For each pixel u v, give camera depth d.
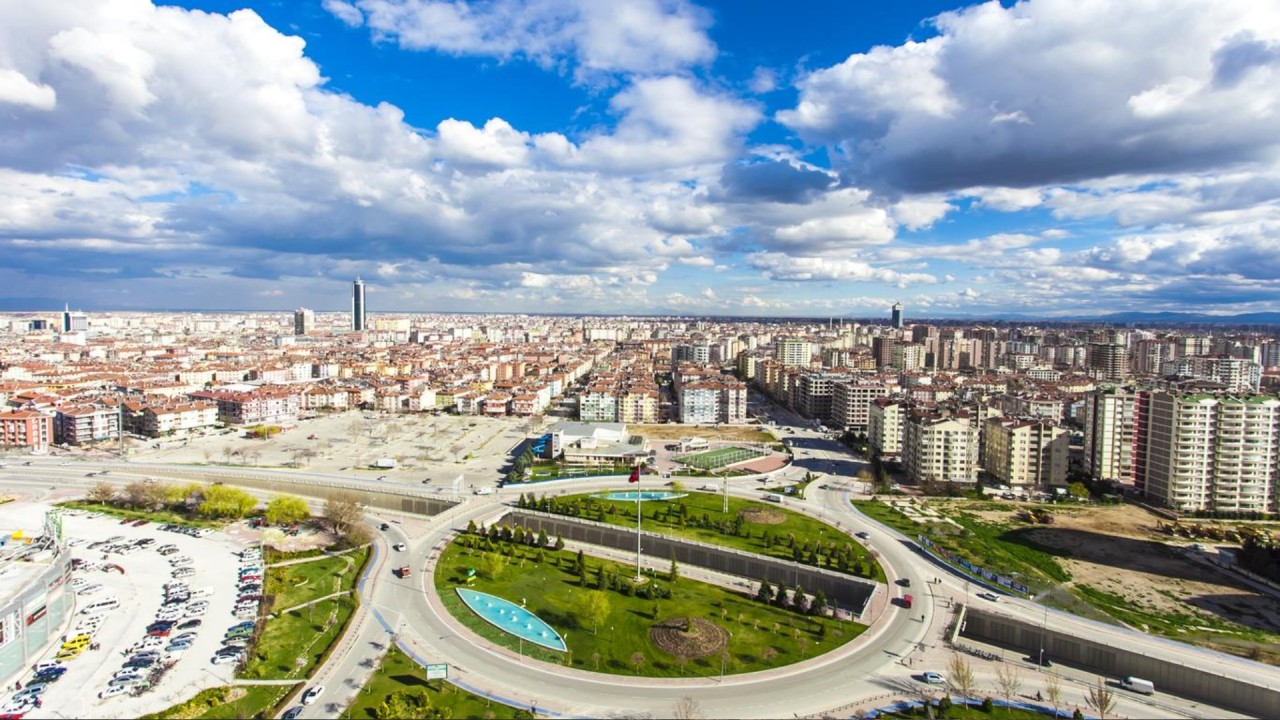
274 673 193.75
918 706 181.62
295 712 174.62
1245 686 187.38
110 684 188.00
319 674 193.25
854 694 189.38
